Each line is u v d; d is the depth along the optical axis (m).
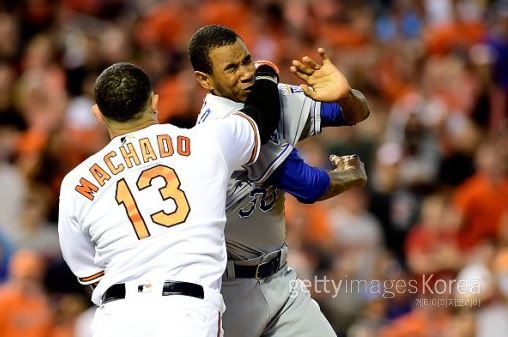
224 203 15.66
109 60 44.06
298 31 51.56
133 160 15.65
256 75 16.50
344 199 35.28
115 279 15.28
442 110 42.56
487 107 44.91
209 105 16.69
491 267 28.67
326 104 16.95
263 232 17.05
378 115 44.66
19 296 29.78
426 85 47.72
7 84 39.81
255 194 16.67
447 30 51.00
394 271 31.62
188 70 42.97
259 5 52.59
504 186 37.44
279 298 17.31
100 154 15.86
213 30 16.45
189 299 15.02
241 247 17.05
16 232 32.91
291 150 16.44
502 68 46.16
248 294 17.19
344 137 40.62
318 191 16.50
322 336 17.44
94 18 50.41
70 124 39.03
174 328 14.89
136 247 15.27
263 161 16.36
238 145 15.77
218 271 15.36
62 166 35.88
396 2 57.41
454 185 39.12
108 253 15.43
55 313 30.08
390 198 37.03
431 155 39.94
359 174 17.03
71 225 15.73
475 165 39.28
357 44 52.81
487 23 52.12
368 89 47.22
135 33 47.38
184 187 15.47
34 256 30.27
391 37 55.34
